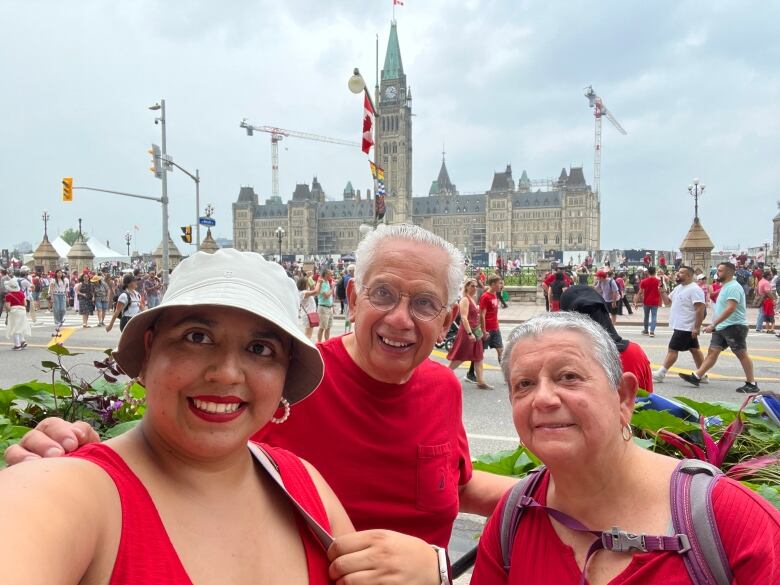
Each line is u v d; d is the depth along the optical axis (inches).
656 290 748.6
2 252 3688.5
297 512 58.2
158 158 1186.6
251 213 7057.1
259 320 53.2
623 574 58.4
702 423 138.4
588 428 62.5
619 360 67.7
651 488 62.1
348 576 58.7
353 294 94.6
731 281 405.7
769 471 121.3
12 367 494.6
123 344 53.3
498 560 72.0
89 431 64.4
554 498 67.4
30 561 33.9
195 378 49.8
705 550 56.1
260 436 87.0
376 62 1133.1
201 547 47.2
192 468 50.5
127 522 43.1
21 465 42.6
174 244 2237.9
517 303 1362.0
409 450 87.7
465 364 531.8
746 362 399.9
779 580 53.1
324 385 87.7
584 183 6505.9
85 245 1819.6
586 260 2400.3
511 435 298.2
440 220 6791.3
